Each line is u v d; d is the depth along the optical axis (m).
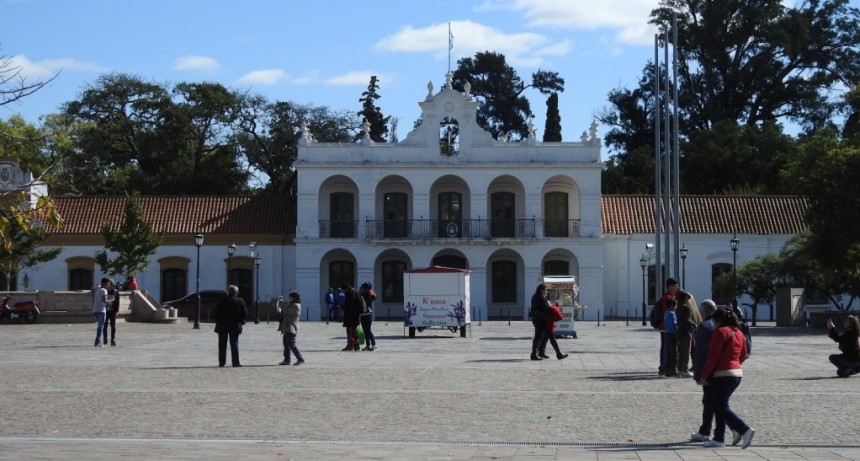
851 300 52.31
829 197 46.16
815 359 28.59
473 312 62.81
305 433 15.63
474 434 15.51
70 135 79.19
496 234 63.28
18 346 33.97
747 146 79.81
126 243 58.06
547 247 62.78
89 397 19.84
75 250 62.34
